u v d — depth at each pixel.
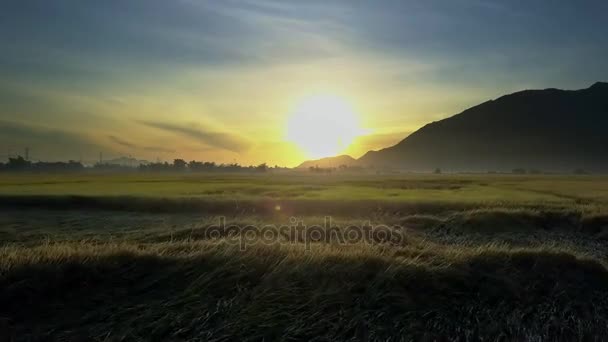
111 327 6.33
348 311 6.96
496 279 8.13
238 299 7.09
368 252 8.73
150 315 6.61
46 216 28.12
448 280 7.95
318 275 7.76
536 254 9.07
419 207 29.27
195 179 95.62
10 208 31.55
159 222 25.22
